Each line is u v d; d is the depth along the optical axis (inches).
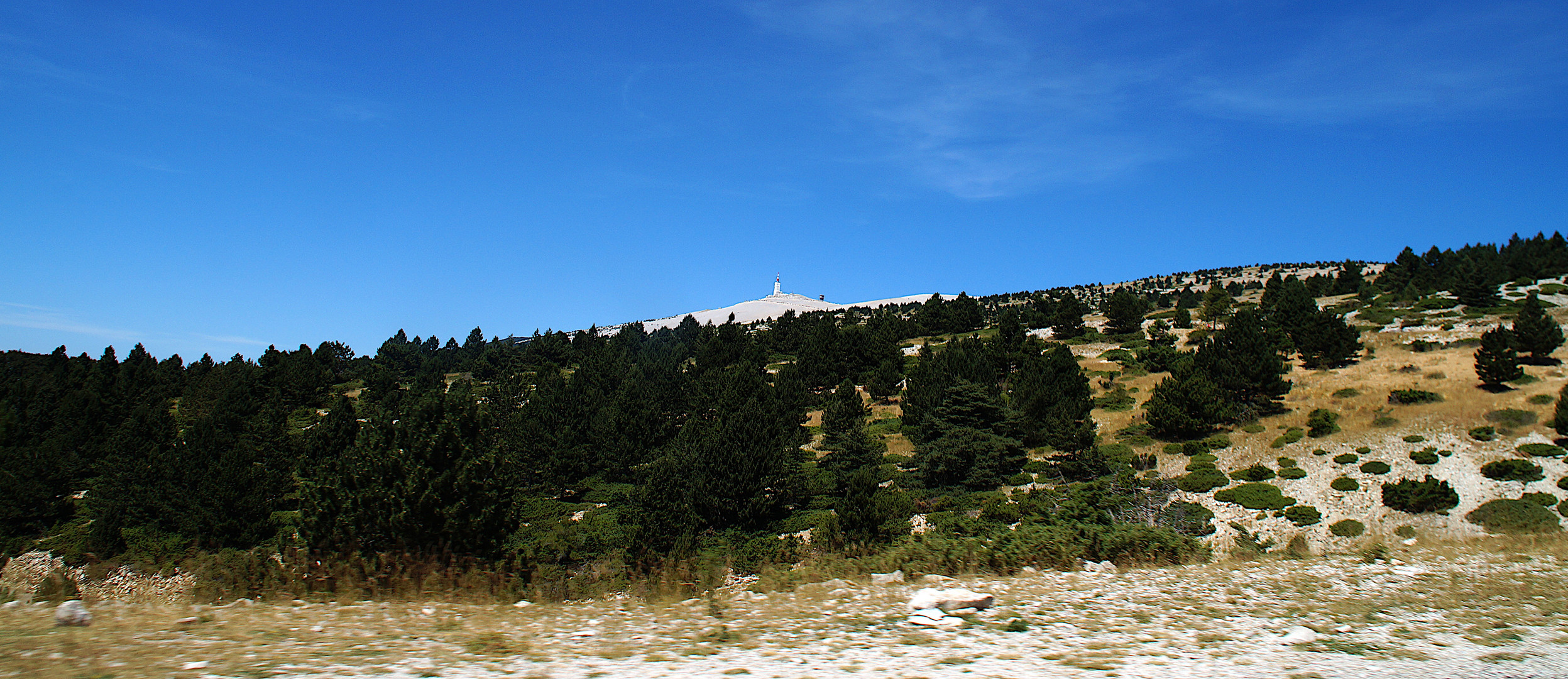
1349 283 3538.4
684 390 2364.7
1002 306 4685.0
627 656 266.4
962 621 338.0
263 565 407.2
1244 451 1544.0
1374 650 289.0
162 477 1523.1
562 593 446.3
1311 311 2561.5
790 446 1734.7
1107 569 500.4
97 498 1550.2
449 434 730.2
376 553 526.6
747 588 455.2
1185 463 1536.7
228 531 1346.0
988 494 1402.6
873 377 2484.0
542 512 1483.8
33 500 1502.2
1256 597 406.6
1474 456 1339.8
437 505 628.7
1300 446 1513.3
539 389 2337.6
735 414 1672.0
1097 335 3041.3
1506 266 3302.2
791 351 3430.1
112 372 2947.8
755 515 1280.8
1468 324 2472.9
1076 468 1482.5
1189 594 415.5
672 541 1049.5
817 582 463.8
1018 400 1958.7
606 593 460.8
